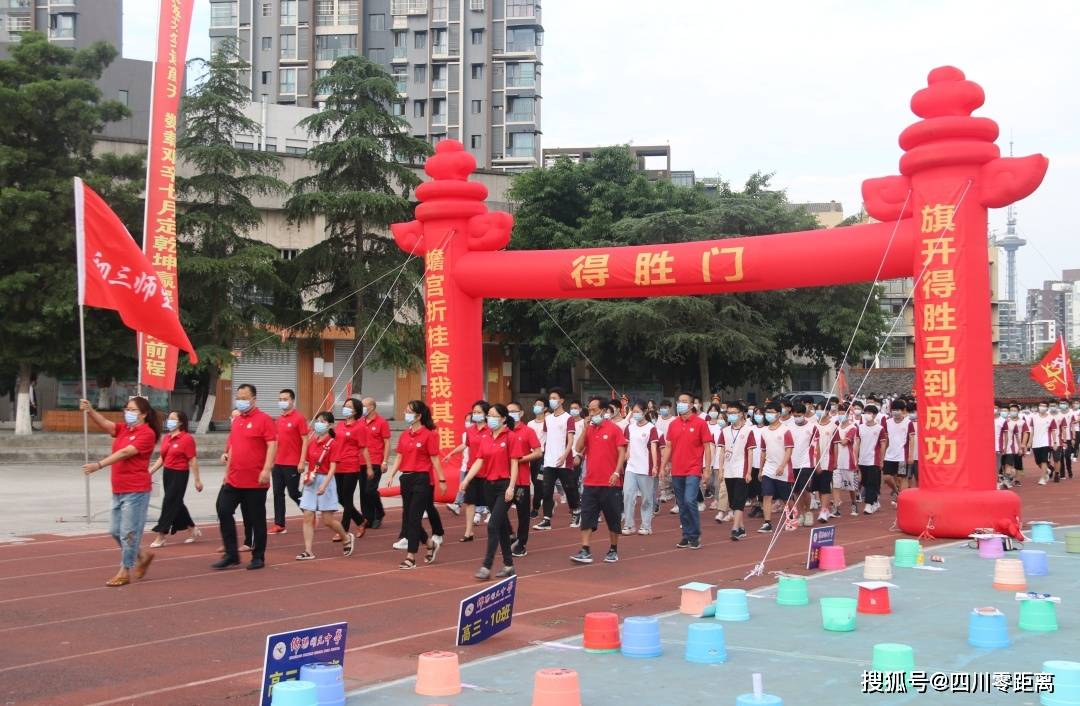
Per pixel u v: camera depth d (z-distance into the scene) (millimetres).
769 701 5680
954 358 13992
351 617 9117
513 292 18078
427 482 12242
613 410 17672
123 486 10664
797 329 37219
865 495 18391
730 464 14898
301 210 30844
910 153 14344
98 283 13711
